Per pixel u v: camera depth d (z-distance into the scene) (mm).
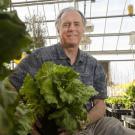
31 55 3164
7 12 811
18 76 2949
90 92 2152
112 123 2988
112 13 17328
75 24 3273
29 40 853
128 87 7547
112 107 8859
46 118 2084
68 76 2174
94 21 18000
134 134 2816
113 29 18703
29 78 2064
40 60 3168
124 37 19234
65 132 2090
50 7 16141
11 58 854
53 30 17766
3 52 832
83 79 3268
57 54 3277
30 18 7172
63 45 3299
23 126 1058
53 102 1970
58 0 15500
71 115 2076
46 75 2098
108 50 20719
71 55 3314
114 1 16328
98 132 2930
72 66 3289
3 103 683
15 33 808
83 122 2180
